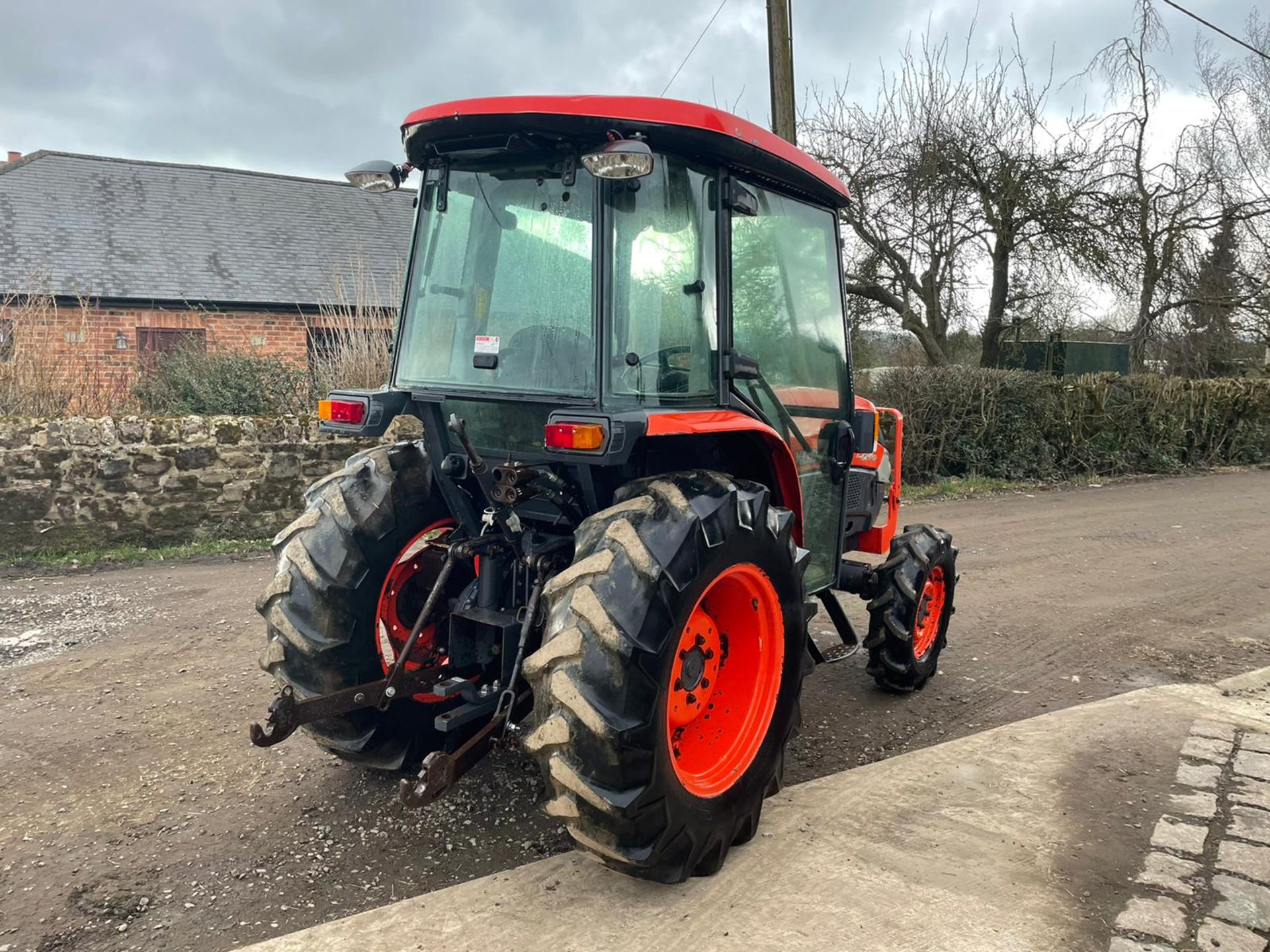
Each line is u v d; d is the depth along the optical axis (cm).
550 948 238
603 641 228
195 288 1257
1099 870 279
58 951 237
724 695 287
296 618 283
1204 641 524
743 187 298
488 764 346
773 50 1057
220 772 340
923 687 444
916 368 1200
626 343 263
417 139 281
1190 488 1209
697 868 270
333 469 755
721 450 312
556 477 269
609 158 238
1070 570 704
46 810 311
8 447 654
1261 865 282
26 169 1408
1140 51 1496
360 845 291
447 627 324
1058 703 427
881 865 280
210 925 249
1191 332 1695
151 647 480
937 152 1380
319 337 1015
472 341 288
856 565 430
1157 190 1550
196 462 709
